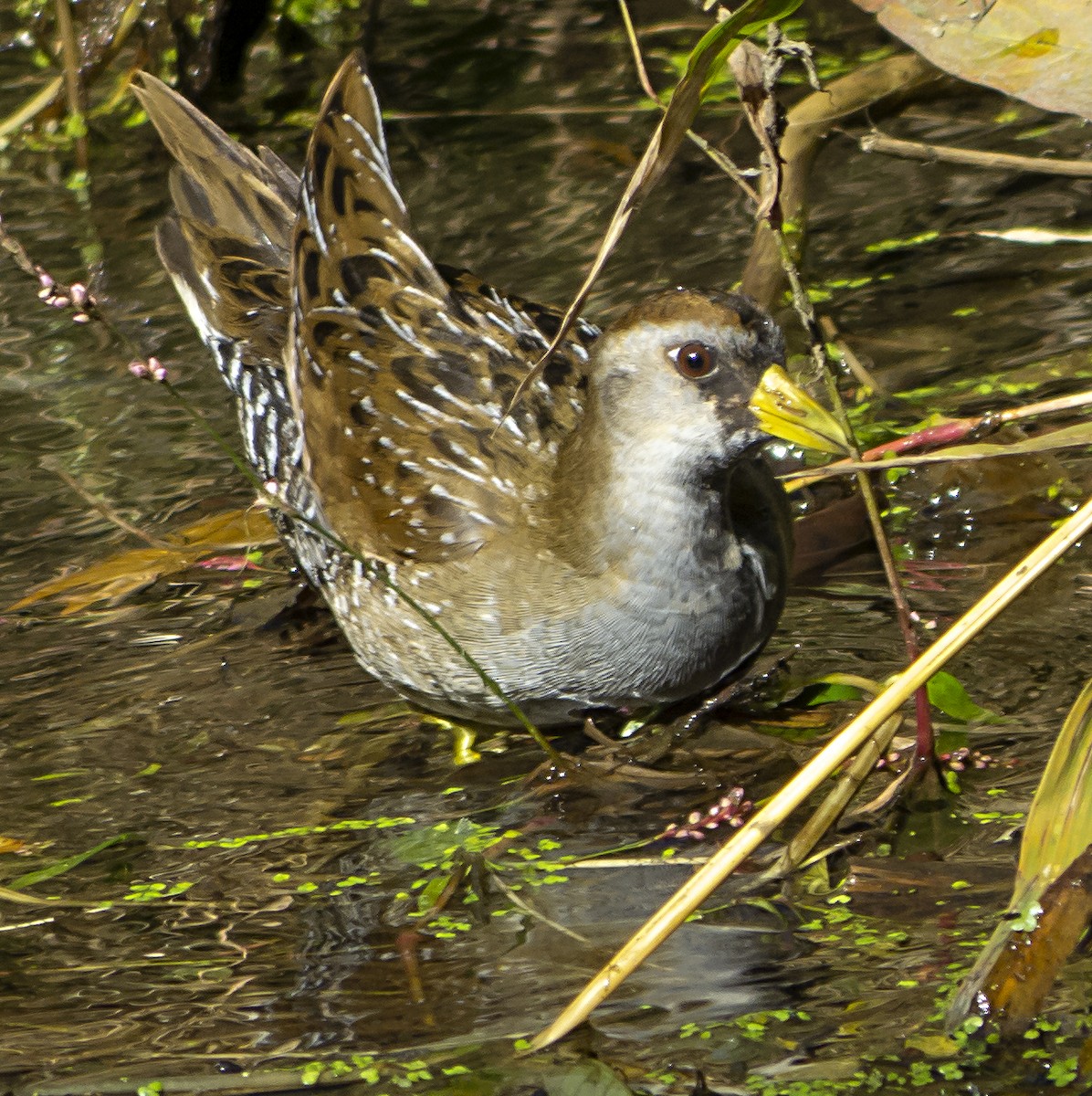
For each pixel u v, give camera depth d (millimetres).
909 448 9055
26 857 6812
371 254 8680
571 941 6004
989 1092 5012
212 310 9430
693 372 7055
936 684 7102
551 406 8000
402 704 7961
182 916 6344
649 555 7242
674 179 11922
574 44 13797
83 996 5867
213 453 9758
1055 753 5430
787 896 6156
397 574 7730
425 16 14219
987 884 6086
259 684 8109
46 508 9352
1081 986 5430
